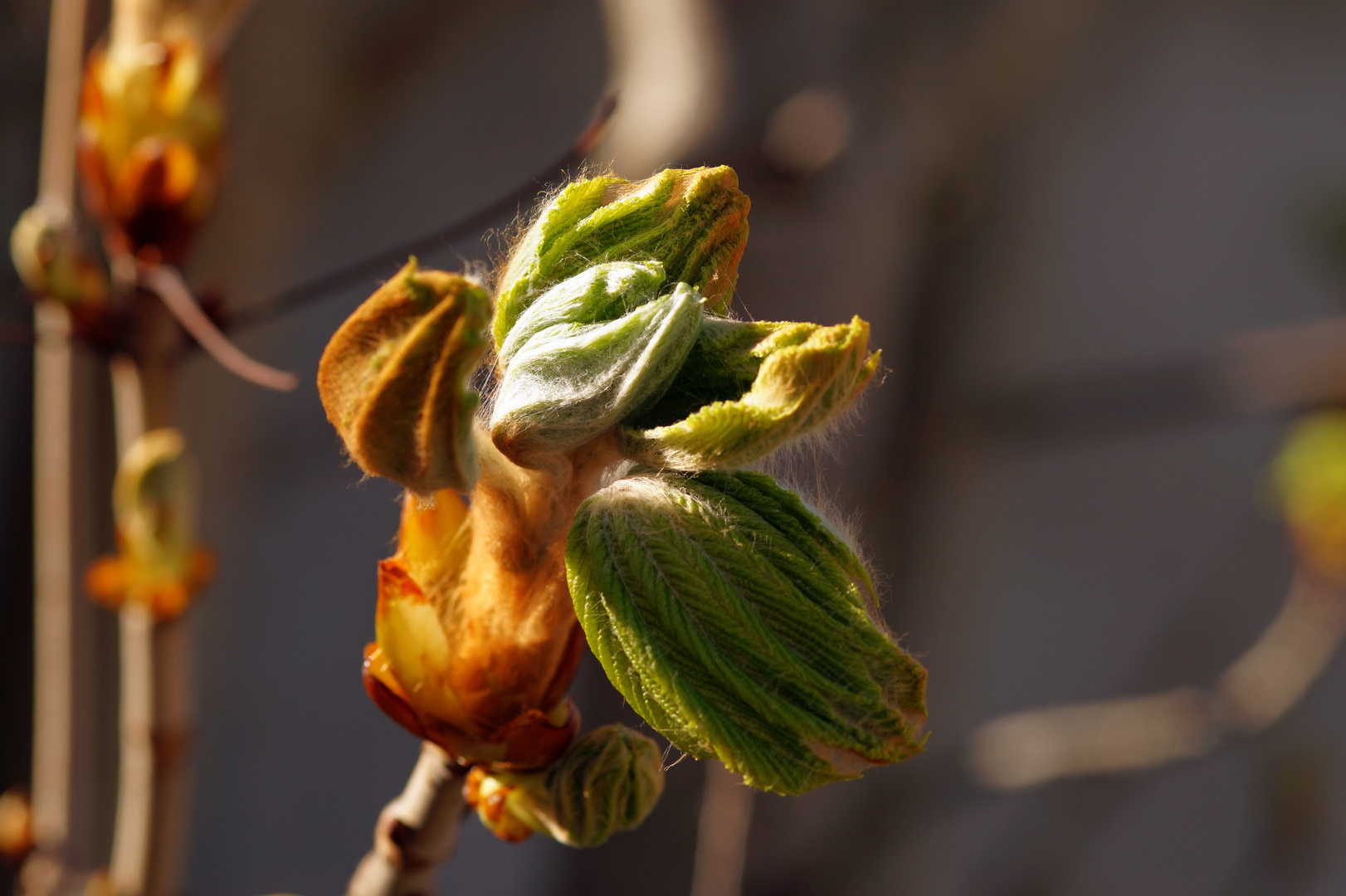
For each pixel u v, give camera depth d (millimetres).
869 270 805
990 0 869
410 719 327
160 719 388
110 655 672
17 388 864
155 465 385
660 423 306
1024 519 2574
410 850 336
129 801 391
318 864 1865
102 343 392
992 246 1030
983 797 1028
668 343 302
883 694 306
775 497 308
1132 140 2672
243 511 997
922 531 1039
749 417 300
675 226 311
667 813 825
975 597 1114
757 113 729
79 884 418
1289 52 2779
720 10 739
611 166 319
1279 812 1346
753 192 736
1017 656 2496
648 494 309
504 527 319
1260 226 2697
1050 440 1131
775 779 306
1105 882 2260
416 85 1556
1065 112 1146
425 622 324
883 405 989
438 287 298
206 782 1757
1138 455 2650
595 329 303
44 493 442
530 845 1825
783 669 305
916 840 1031
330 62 943
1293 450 1018
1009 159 1031
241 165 838
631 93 751
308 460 1299
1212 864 2262
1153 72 2668
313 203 973
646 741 329
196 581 389
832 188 750
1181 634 2307
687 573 307
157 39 386
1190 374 1126
